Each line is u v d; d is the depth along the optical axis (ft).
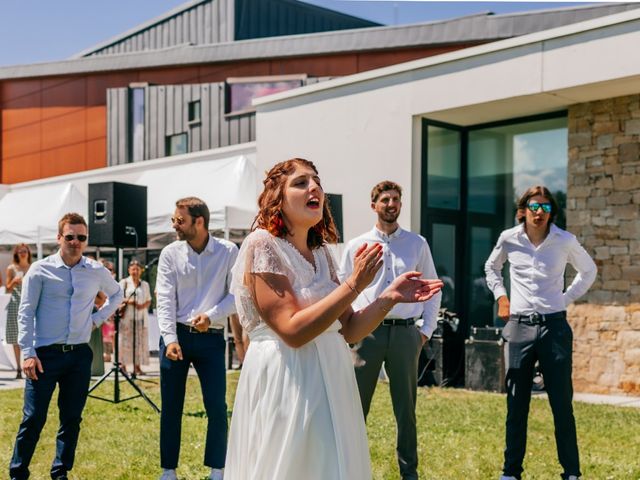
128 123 62.95
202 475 15.85
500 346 28.14
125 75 64.28
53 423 22.77
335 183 34.63
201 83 58.95
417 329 14.75
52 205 51.01
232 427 8.91
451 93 30.48
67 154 68.74
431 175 32.71
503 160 33.04
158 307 15.07
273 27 69.41
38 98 71.00
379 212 15.40
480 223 33.65
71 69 66.95
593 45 26.27
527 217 14.89
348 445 8.20
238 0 67.31
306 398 8.22
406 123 32.01
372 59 51.34
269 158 37.52
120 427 21.36
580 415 23.07
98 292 15.70
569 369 14.58
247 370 8.72
